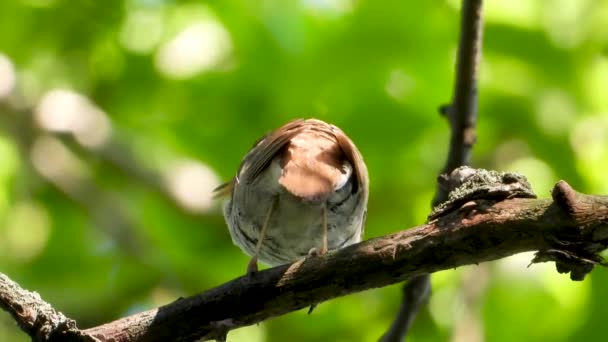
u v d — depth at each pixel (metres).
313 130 8.08
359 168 8.03
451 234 6.07
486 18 11.20
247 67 12.42
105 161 13.45
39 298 6.37
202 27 12.70
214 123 12.92
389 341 8.40
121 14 13.08
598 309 10.99
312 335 12.31
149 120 13.58
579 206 5.76
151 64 12.95
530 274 11.04
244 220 8.40
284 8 12.23
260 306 6.43
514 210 5.96
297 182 7.25
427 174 12.00
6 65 13.43
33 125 13.50
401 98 11.88
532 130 11.33
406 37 11.76
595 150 11.19
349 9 11.93
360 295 12.28
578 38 11.21
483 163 11.45
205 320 6.46
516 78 11.30
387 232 11.91
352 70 11.93
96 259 13.55
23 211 13.48
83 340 6.23
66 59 13.56
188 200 12.91
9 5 13.07
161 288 12.91
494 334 11.16
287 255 8.68
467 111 8.31
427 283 8.39
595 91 11.26
